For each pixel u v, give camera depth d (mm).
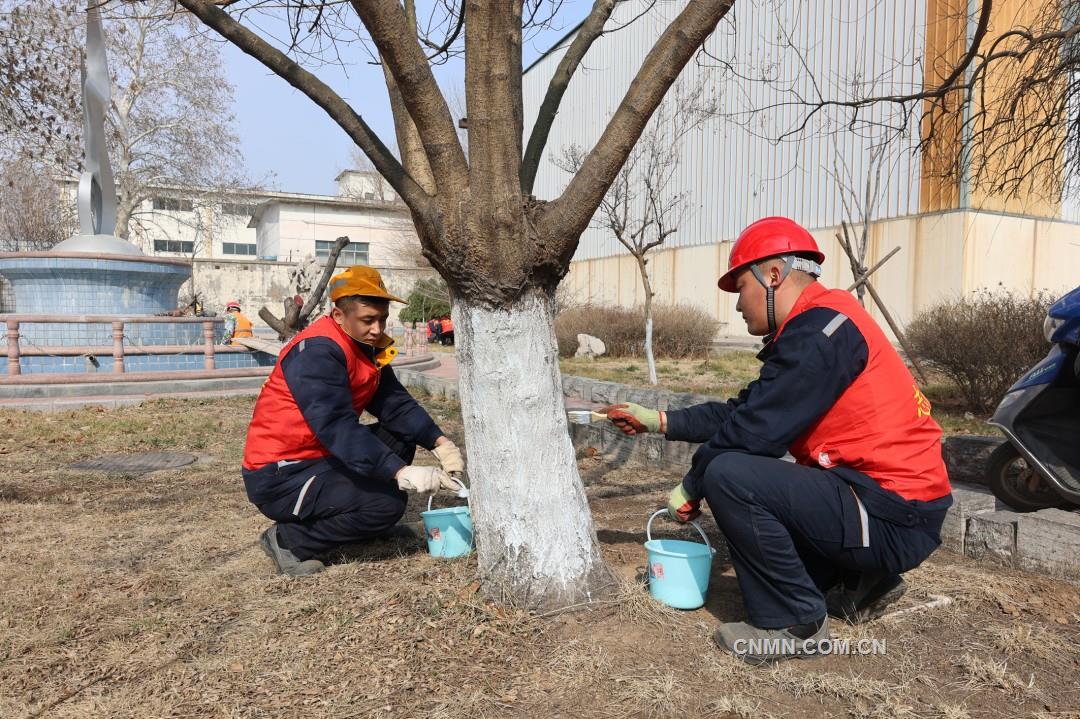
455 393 9664
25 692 2363
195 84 29266
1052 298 8977
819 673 2336
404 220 34656
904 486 2320
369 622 2736
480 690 2271
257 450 3330
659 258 24844
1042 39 6039
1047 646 2496
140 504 4785
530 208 2752
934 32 15445
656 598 2824
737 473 2344
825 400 2305
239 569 3473
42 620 2912
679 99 17828
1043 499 3789
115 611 2998
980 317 7652
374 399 3701
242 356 12695
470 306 2824
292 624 2783
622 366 14930
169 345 12523
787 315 2488
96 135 13906
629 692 2227
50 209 33219
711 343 17656
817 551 2420
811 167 19125
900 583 2658
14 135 14406
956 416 7398
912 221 16844
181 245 45250
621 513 4355
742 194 21328
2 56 9391
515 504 2811
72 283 13031
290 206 39969
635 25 23641
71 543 3928
